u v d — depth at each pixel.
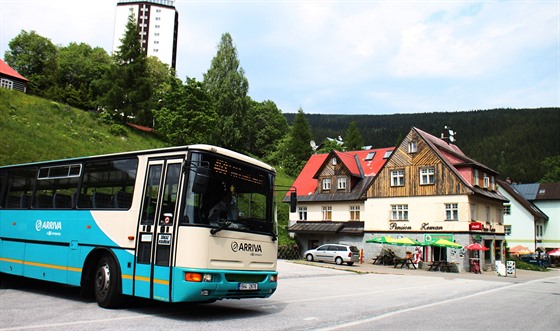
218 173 9.86
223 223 9.64
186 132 61.75
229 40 79.31
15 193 13.73
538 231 65.81
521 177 121.88
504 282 27.70
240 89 77.75
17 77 60.78
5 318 8.68
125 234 10.23
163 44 149.12
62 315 9.20
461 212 40.34
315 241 49.25
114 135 58.03
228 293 9.47
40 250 12.29
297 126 89.06
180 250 9.09
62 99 70.81
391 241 39.34
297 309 11.59
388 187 44.84
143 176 10.33
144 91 68.12
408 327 9.23
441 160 41.97
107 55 99.25
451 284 24.02
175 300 8.93
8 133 41.78
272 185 11.17
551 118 143.38
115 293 10.11
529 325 10.29
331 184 49.88
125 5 149.62
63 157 42.38
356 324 9.39
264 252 10.48
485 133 149.38
